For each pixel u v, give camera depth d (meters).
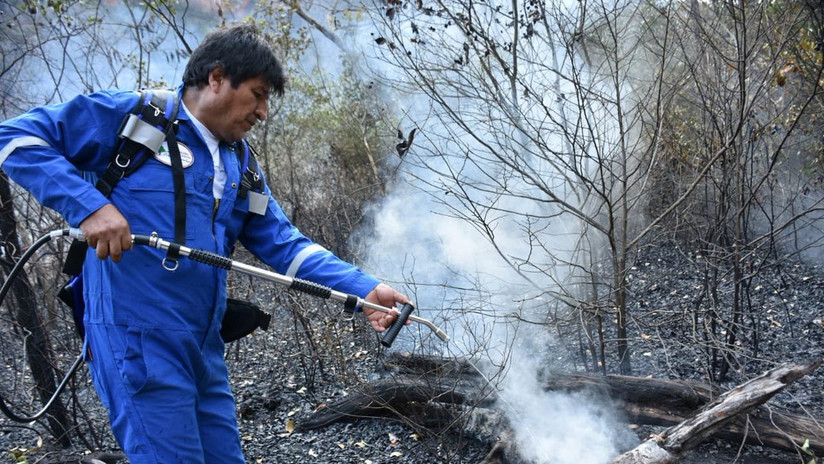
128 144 2.28
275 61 2.41
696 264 5.30
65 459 3.82
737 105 4.59
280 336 5.35
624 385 3.65
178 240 2.29
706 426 3.16
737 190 4.59
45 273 4.58
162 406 2.24
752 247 5.12
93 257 2.32
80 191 2.14
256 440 4.05
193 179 2.33
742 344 4.62
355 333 5.10
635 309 5.18
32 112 2.26
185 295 2.30
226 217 2.45
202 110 2.37
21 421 2.57
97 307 2.29
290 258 2.63
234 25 2.42
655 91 4.75
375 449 3.83
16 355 4.49
